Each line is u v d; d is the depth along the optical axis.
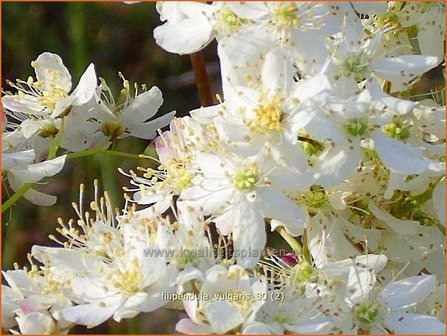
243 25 0.12
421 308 0.13
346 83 0.12
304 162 0.12
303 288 0.12
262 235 0.12
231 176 0.12
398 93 0.13
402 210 0.13
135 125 0.15
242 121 0.12
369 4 0.13
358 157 0.12
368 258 0.12
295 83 0.12
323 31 0.12
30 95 0.14
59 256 0.12
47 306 0.12
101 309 0.12
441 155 0.13
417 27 0.14
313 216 0.13
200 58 0.14
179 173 0.13
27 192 0.14
